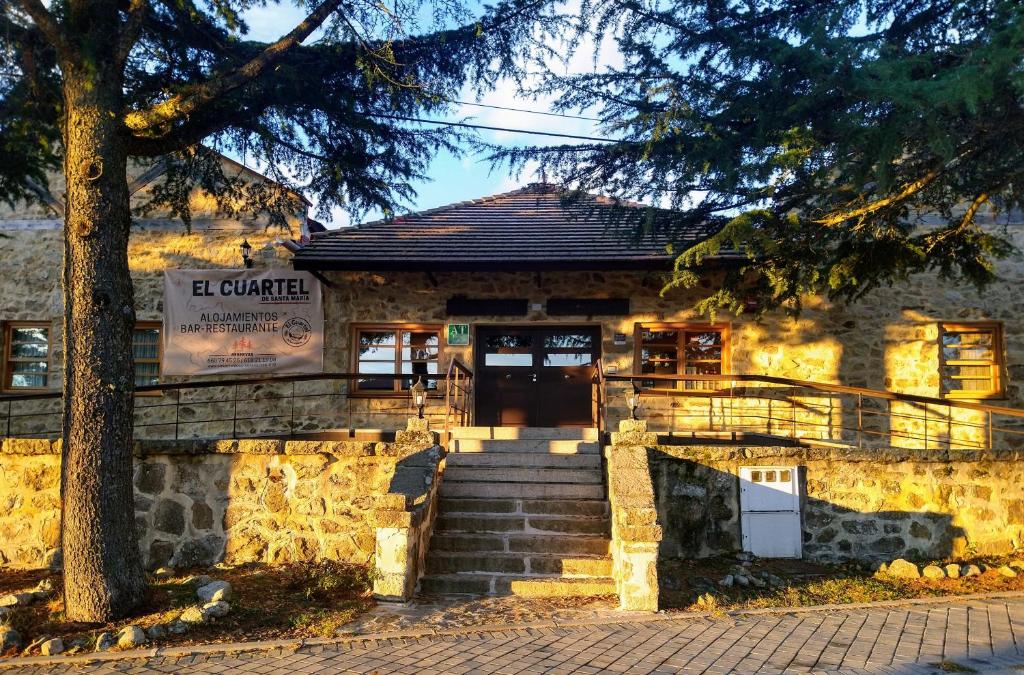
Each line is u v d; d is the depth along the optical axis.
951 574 7.77
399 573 6.99
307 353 12.72
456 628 6.15
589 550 7.84
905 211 8.26
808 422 12.38
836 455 8.59
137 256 12.88
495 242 12.76
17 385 12.92
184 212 9.46
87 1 6.74
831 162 7.26
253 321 12.74
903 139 6.47
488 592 7.32
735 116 7.36
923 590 7.34
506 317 12.80
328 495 8.34
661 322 12.66
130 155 7.46
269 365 12.68
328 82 8.12
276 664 5.38
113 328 6.62
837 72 6.43
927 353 12.50
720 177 7.50
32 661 5.53
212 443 8.39
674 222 8.99
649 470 8.18
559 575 7.55
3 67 7.41
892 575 7.86
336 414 12.64
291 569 7.92
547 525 8.16
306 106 8.12
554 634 6.00
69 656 5.62
